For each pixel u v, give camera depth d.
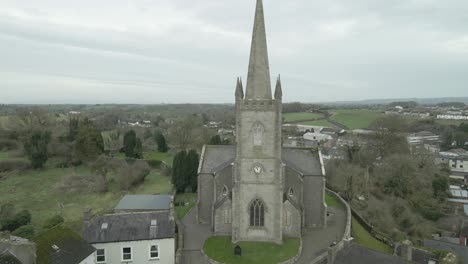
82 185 81.88
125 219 41.97
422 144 125.31
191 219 55.56
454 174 110.56
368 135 105.19
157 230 41.22
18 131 116.81
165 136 144.12
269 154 45.50
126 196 59.53
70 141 109.56
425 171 87.25
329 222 54.81
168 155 116.44
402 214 69.44
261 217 46.78
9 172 96.88
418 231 66.62
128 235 40.41
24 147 105.94
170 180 86.75
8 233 49.81
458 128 157.12
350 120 181.25
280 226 45.94
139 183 84.38
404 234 59.72
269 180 45.81
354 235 51.38
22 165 99.50
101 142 105.81
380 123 98.06
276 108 44.56
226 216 48.97
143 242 40.53
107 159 100.81
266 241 46.53
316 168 53.22
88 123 112.12
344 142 119.25
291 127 174.75
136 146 109.06
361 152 96.62
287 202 47.78
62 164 103.50
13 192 80.19
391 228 59.78
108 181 86.62
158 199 58.03
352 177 76.50
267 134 45.16
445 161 119.25
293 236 48.09
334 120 184.38
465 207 81.00
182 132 125.12
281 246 45.09
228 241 46.81
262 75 44.47
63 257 32.97
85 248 35.84
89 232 39.97
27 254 29.45
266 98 44.72
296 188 50.47
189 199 68.00
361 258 34.03
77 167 102.62
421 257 43.19
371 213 63.41
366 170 84.00
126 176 81.44
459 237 66.25
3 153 111.31
